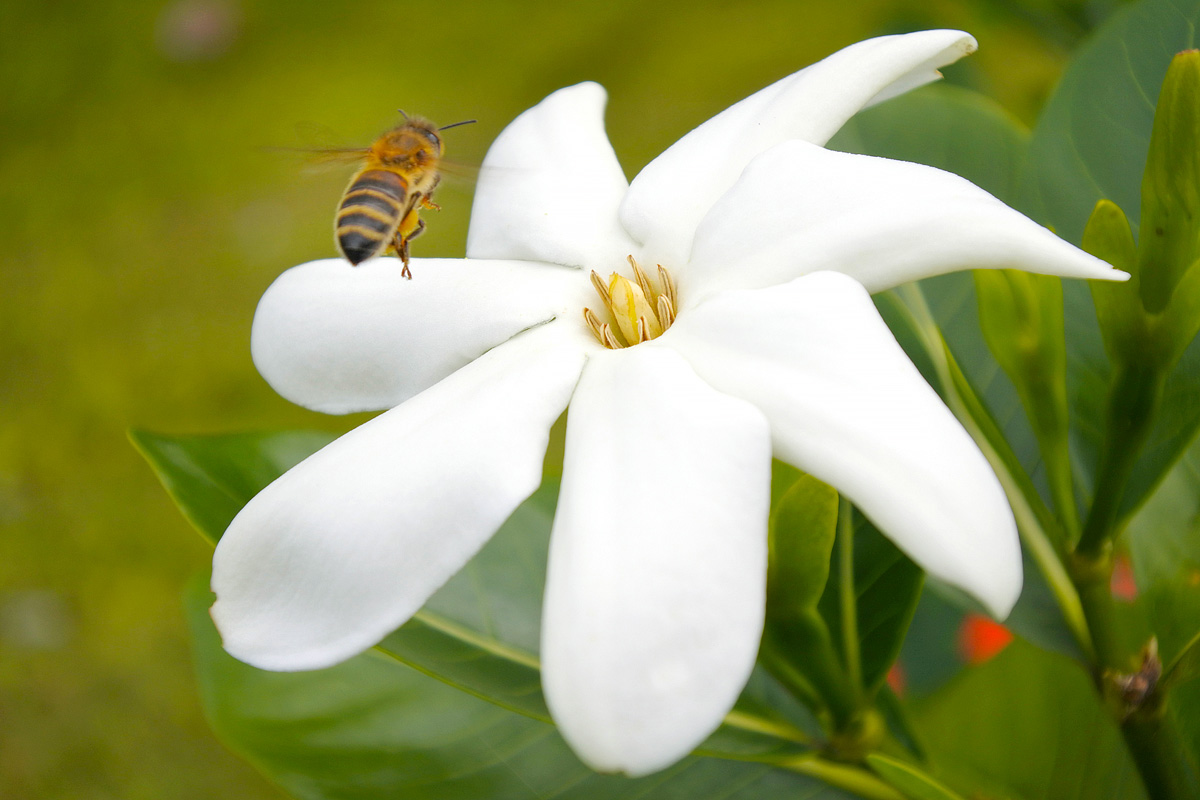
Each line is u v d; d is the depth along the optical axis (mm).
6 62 884
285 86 806
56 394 635
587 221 216
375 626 188
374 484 191
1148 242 191
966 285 229
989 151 232
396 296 211
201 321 655
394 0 869
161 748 490
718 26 758
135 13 896
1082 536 199
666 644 178
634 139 681
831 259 193
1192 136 188
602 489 186
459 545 189
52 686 516
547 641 180
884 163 196
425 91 771
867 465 182
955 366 205
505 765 221
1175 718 210
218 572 193
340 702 226
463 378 200
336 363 211
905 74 210
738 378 189
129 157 777
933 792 197
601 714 176
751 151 208
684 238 209
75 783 485
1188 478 215
